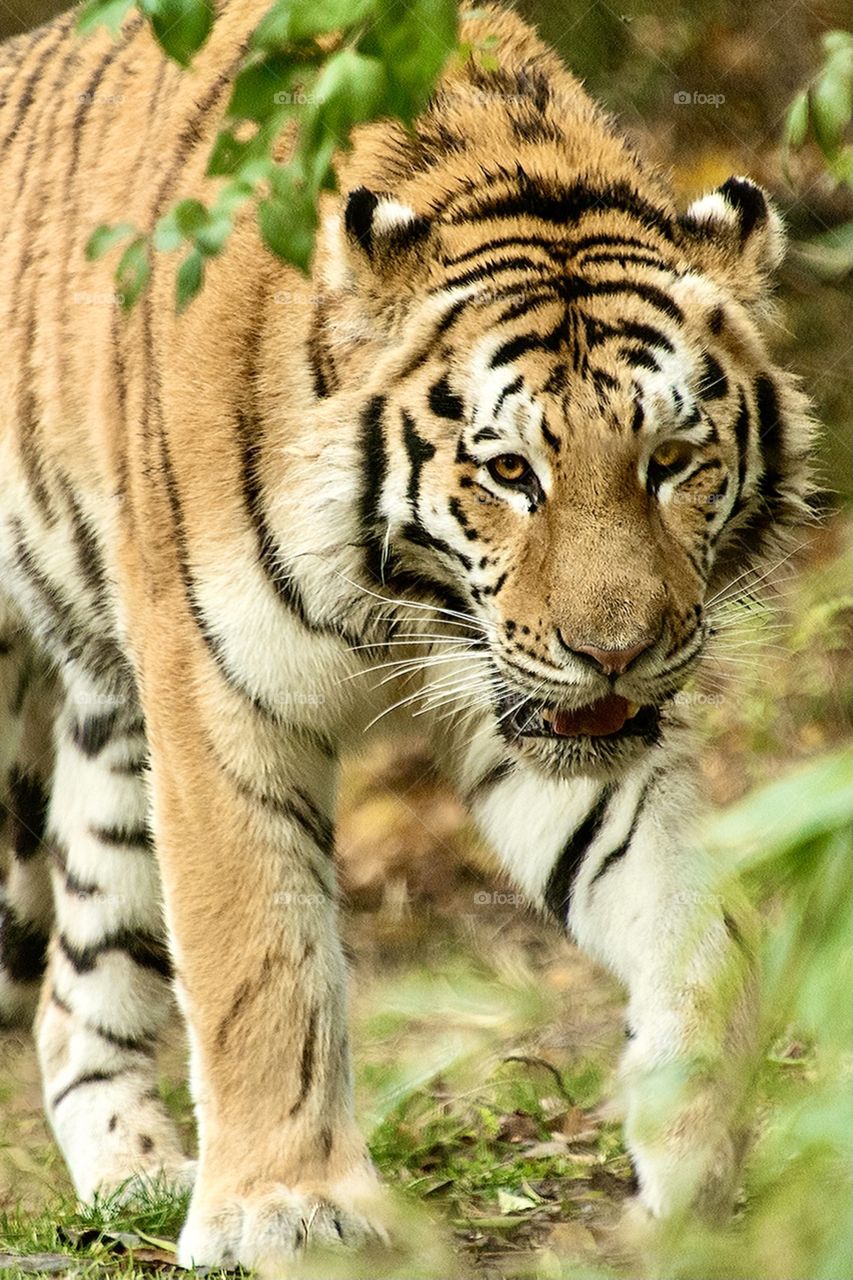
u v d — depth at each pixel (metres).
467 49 6.42
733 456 6.66
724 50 12.88
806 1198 4.03
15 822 9.97
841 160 7.13
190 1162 8.29
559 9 12.88
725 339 6.76
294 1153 6.91
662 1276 5.44
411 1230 6.78
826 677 10.05
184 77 7.89
